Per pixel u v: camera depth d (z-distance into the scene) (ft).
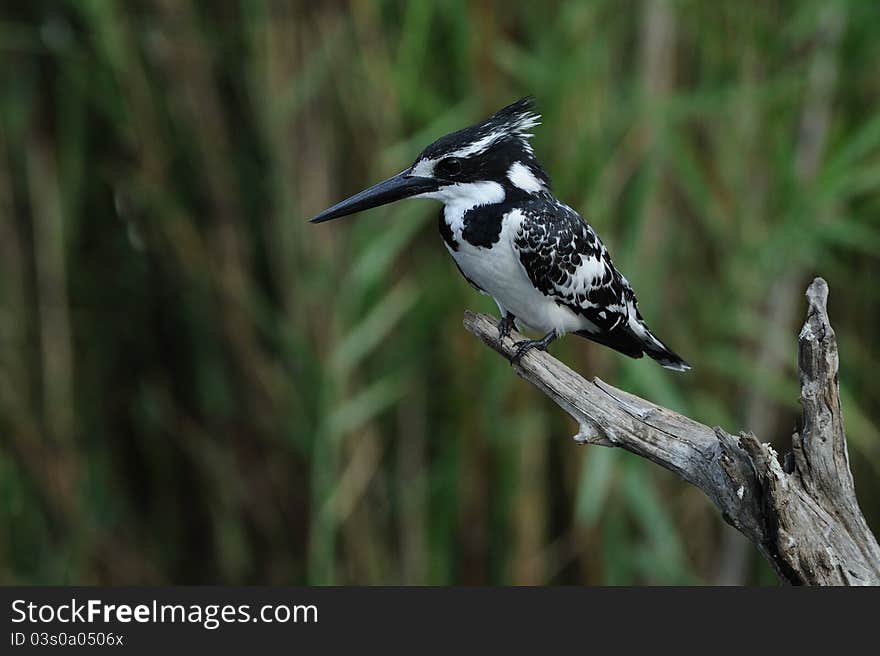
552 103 31.55
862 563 19.36
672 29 32.50
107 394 36.22
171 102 32.17
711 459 21.04
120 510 36.47
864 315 39.27
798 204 33.88
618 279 28.55
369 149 31.53
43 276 34.27
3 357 34.12
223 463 34.60
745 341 35.73
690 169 32.71
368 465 33.04
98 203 35.22
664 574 34.58
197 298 33.27
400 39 31.76
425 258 32.94
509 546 33.30
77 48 33.19
